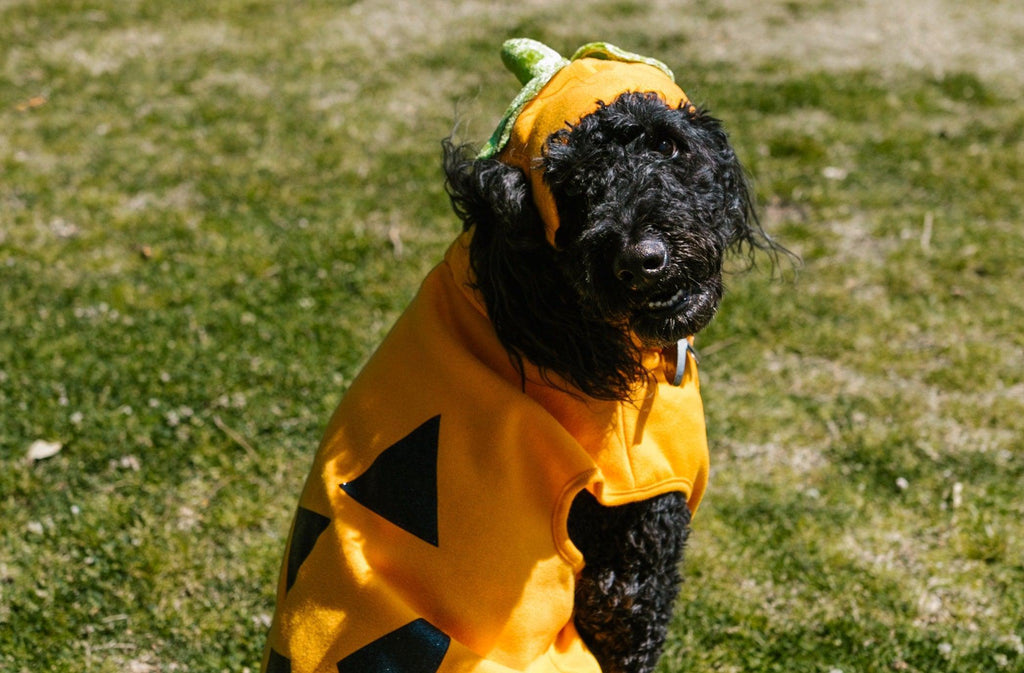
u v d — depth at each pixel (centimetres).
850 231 250
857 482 178
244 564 167
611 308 125
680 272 126
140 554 168
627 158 126
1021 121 307
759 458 184
